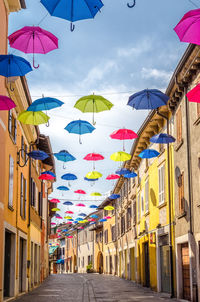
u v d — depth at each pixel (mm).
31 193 25125
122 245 40938
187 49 14945
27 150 23438
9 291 18312
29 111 14180
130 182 35125
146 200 26141
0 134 15289
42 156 18859
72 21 7629
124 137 17734
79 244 72250
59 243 91438
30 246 23938
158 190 22328
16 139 19172
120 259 44000
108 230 52156
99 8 7527
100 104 13336
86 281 34875
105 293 22203
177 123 18812
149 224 25094
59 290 24391
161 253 22000
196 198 15820
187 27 8211
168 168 19953
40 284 30578
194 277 15750
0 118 15328
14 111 18594
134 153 28266
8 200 17016
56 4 7422
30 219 24312
